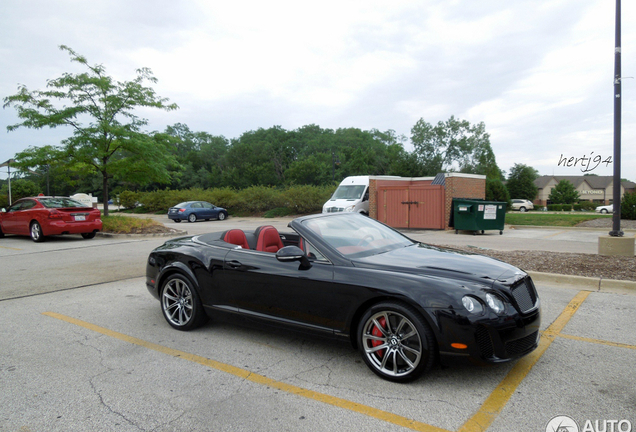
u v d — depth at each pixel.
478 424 2.77
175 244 5.16
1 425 2.88
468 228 14.77
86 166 17.70
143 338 4.62
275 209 32.03
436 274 3.46
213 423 2.86
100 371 3.76
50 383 3.52
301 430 2.76
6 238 15.24
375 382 3.44
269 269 4.11
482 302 3.20
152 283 5.18
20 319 5.38
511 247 10.89
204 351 4.21
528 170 60.09
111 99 16.45
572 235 14.24
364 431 2.73
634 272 6.55
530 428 2.71
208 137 122.31
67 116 15.94
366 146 97.94
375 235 4.59
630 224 16.78
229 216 33.56
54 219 13.19
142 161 17.44
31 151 16.23
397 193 17.55
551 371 3.54
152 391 3.36
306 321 3.90
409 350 3.32
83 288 7.09
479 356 3.13
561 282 6.58
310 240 4.05
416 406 3.03
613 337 4.29
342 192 19.53
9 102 15.59
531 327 3.37
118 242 13.49
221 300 4.51
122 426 2.84
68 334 4.78
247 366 3.82
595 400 3.04
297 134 111.25
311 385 3.41
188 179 83.00
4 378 3.64
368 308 3.59
